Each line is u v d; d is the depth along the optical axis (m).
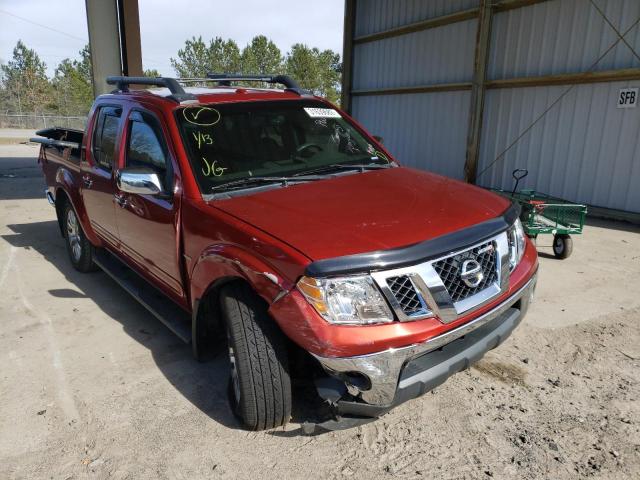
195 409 3.12
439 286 2.45
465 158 11.62
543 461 2.61
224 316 2.81
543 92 9.54
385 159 4.05
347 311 2.34
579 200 9.09
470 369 3.48
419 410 3.06
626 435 2.78
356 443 2.79
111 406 3.17
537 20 9.56
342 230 2.58
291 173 3.50
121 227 4.18
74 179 5.14
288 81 4.43
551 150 9.53
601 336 3.93
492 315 2.68
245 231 2.69
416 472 2.56
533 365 3.52
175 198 3.28
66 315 4.55
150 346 3.95
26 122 47.62
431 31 12.24
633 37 8.00
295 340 2.39
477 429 2.87
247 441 2.82
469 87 11.24
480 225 2.74
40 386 3.42
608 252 6.21
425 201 3.01
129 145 3.98
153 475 2.59
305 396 3.15
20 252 6.56
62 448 2.81
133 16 10.31
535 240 6.65
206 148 3.40
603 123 8.52
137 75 10.57
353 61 15.10
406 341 2.35
